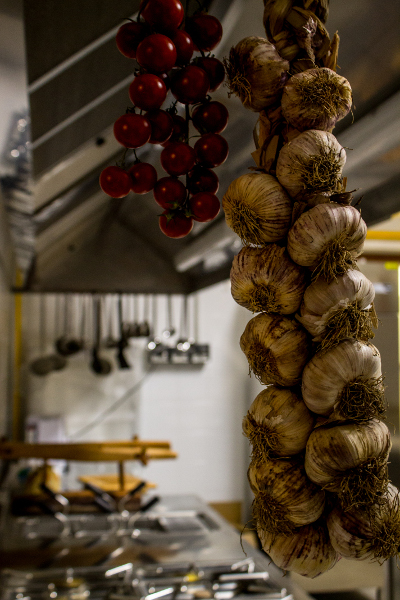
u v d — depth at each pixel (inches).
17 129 40.5
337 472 18.0
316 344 19.4
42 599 48.6
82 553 59.9
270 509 18.8
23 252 91.9
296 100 19.4
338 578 79.7
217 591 49.8
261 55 19.8
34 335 124.9
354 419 18.2
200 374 138.7
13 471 99.1
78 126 40.9
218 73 23.4
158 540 64.6
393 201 36.4
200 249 68.6
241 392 140.7
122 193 22.2
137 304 131.9
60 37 28.8
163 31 21.4
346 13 25.1
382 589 77.7
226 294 140.9
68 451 71.3
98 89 35.5
